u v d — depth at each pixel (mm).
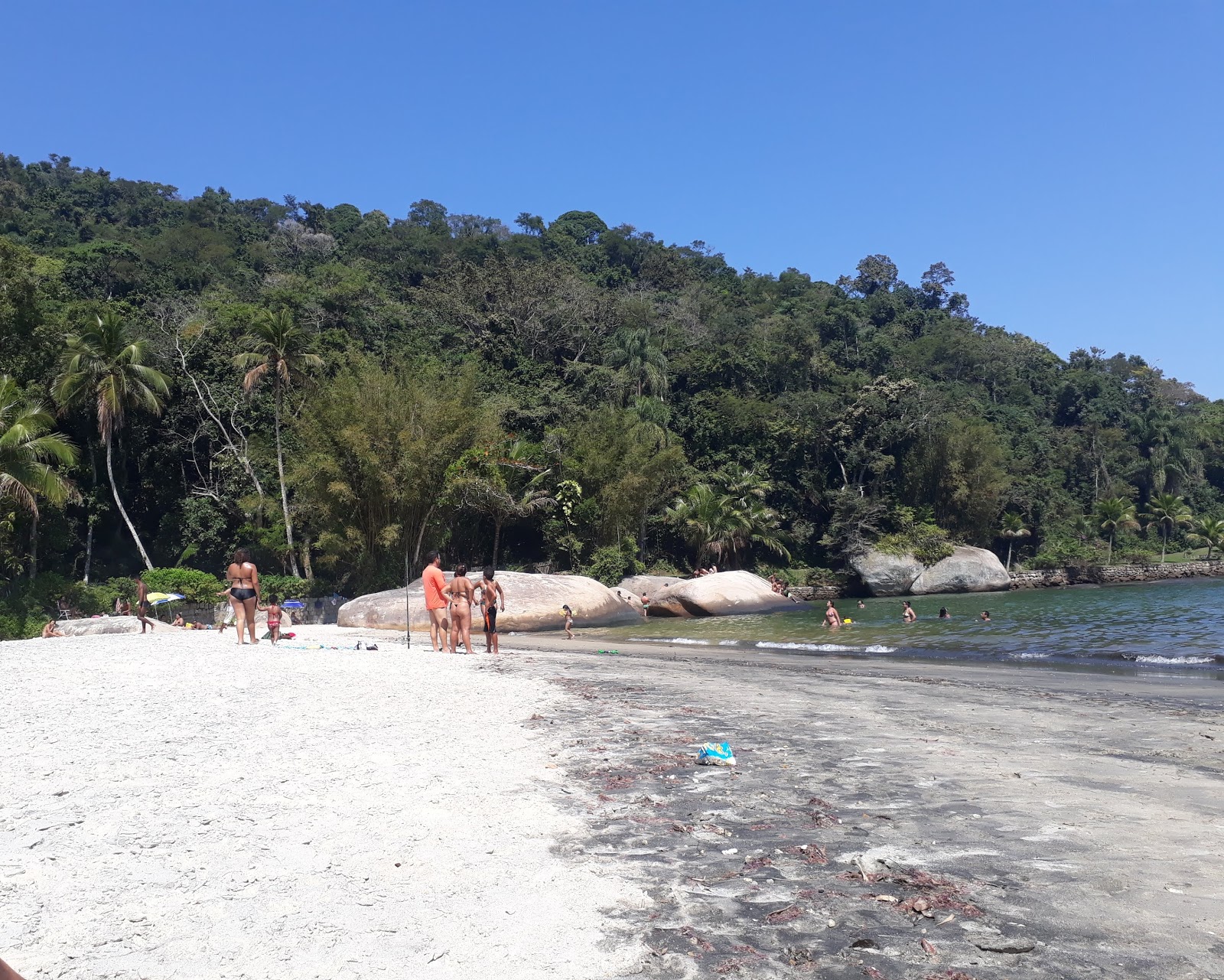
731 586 36500
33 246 78062
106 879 4953
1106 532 73625
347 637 24203
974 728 9945
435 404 38094
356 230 121500
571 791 7027
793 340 75688
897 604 43844
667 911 4648
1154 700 12648
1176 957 4055
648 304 80750
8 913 4469
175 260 78625
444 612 18750
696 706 11562
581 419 53188
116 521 41719
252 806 6375
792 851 5574
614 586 44781
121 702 10578
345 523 37125
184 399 41781
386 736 8945
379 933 4336
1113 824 6066
